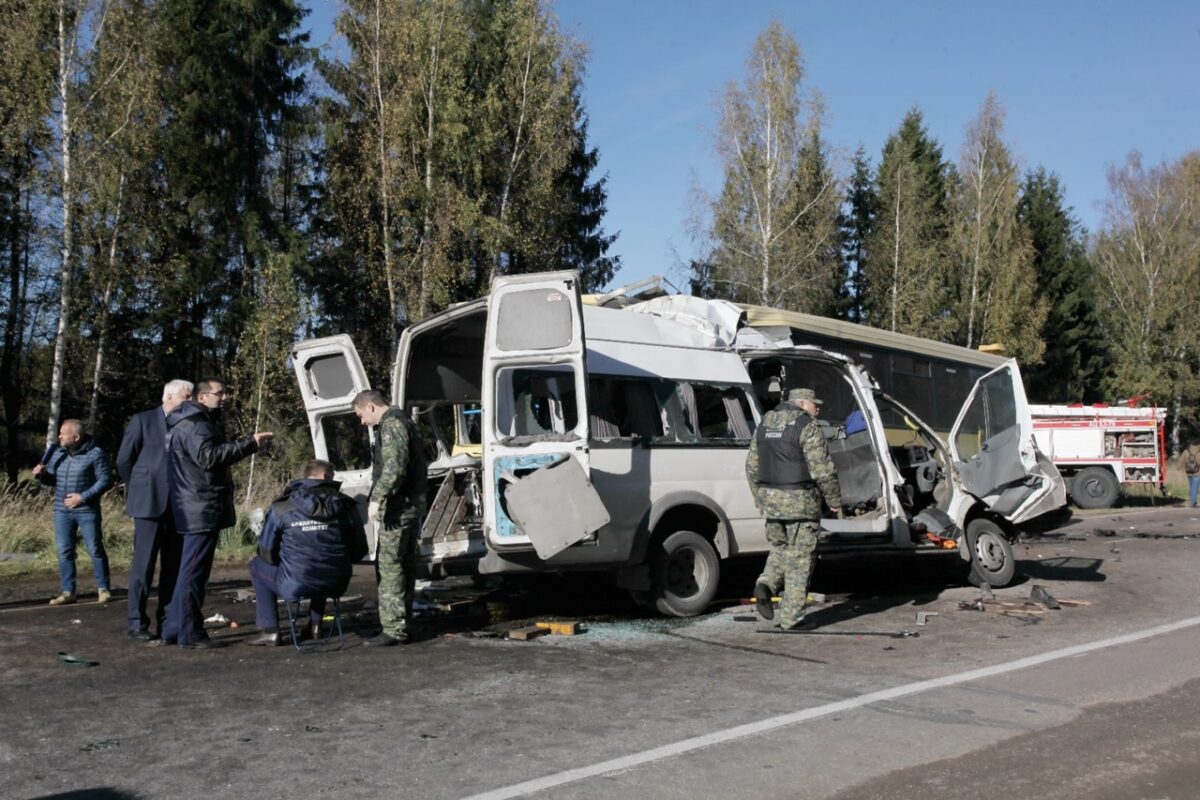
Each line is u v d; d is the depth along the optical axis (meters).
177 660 6.95
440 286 27.14
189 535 7.28
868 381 10.27
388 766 4.70
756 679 6.47
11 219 28.27
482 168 28.59
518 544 7.75
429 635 7.96
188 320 31.12
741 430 9.59
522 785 4.45
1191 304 50.28
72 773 4.59
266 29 31.62
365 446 9.27
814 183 34.94
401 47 27.53
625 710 5.68
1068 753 5.01
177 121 30.17
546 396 8.23
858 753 4.96
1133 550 14.84
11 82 23.45
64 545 9.50
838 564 10.82
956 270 42.84
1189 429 54.16
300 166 33.97
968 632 8.23
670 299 10.51
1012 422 11.18
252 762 4.75
